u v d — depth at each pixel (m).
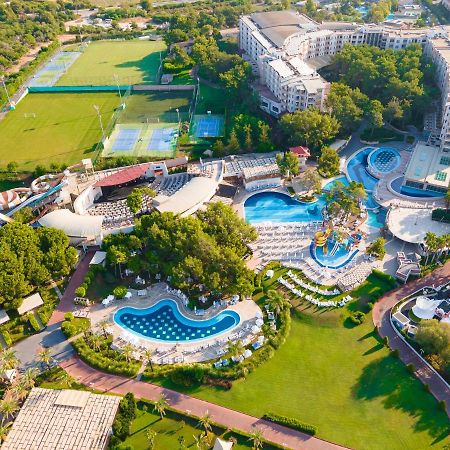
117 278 168.75
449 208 186.88
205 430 121.62
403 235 178.88
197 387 133.12
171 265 159.25
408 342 143.00
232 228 169.38
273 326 148.62
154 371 136.75
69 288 166.00
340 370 136.62
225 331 149.38
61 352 143.75
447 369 132.38
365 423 123.19
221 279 154.12
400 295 159.88
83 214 197.50
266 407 127.69
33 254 159.88
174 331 150.62
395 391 130.50
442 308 152.38
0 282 148.50
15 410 124.62
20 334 149.12
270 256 176.75
